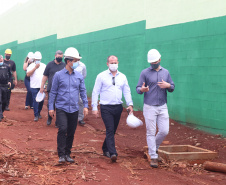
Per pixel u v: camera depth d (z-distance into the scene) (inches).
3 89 388.5
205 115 365.1
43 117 432.8
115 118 252.5
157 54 243.6
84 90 239.1
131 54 488.1
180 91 396.5
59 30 749.3
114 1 530.9
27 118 416.5
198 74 372.5
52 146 277.6
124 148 297.9
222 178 225.3
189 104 384.5
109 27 545.6
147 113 245.0
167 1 416.5
